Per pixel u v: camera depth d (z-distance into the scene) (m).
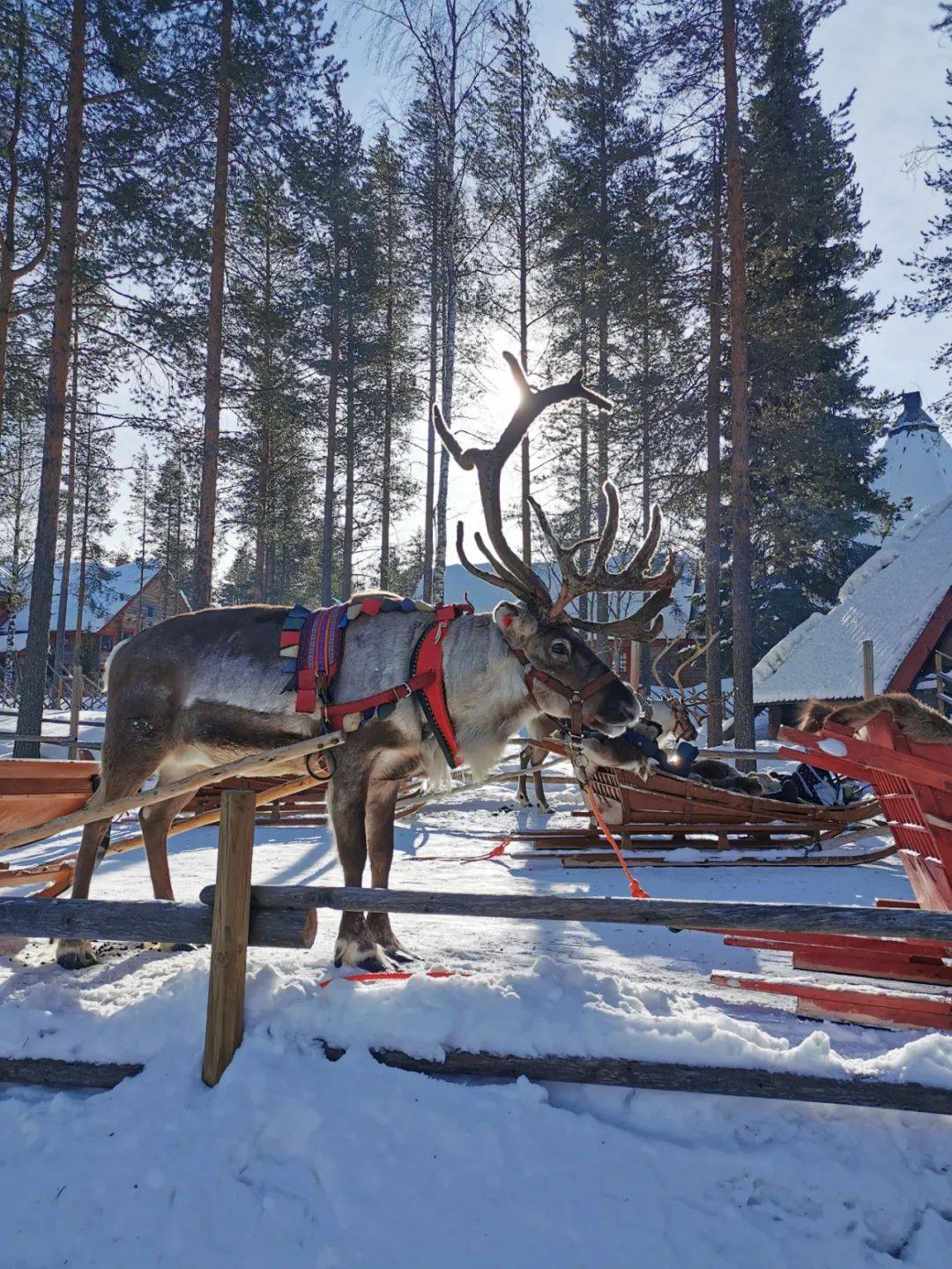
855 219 24.20
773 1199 2.86
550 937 5.65
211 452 17.84
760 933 4.75
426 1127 3.07
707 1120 3.16
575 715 4.69
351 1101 3.16
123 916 3.56
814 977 4.50
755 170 18.11
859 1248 2.70
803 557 26.97
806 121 19.38
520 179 23.19
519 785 12.64
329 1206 2.84
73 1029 3.63
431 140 22.28
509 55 22.12
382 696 4.38
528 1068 3.32
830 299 24.95
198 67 17.28
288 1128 3.07
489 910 3.35
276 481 31.36
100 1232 2.83
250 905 3.53
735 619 16.31
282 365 25.08
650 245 19.06
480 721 4.71
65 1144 3.16
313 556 47.28
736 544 16.47
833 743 3.93
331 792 4.48
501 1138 3.04
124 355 17.95
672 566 4.92
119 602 59.06
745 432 16.67
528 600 4.80
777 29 18.47
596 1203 2.83
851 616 24.00
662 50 17.33
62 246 16.06
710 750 10.22
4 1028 3.67
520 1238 2.73
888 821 4.54
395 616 4.68
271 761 4.14
